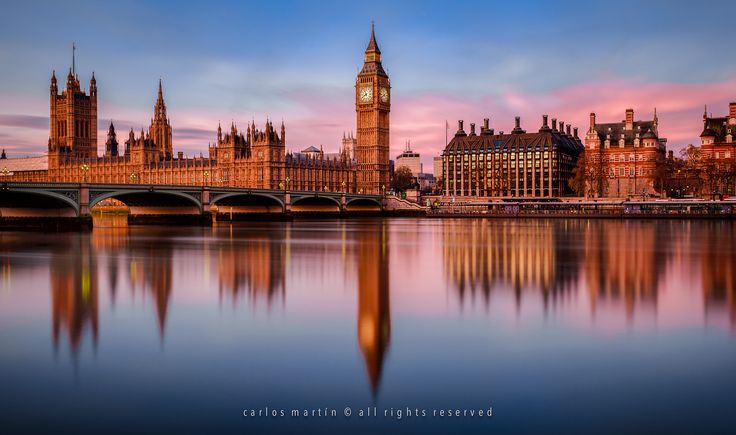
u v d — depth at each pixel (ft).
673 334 120.88
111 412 87.61
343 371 101.76
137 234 398.01
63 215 433.48
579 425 83.41
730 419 84.43
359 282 181.16
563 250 272.51
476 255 253.65
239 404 90.22
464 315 136.87
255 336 121.08
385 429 83.05
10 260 236.63
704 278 185.06
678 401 89.92
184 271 204.44
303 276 193.36
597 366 103.04
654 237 356.38
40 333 123.75
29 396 92.79
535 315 136.46
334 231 439.63
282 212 647.56
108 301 153.28
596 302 150.00
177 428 83.35
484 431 82.07
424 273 199.21
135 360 107.34
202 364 105.19
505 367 103.04
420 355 109.40
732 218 600.39
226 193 558.97
